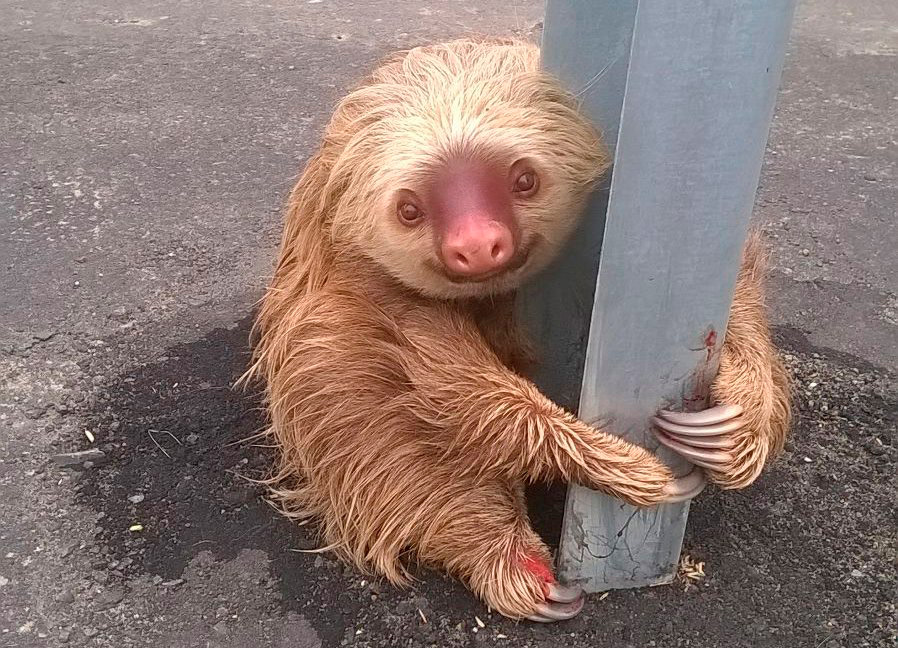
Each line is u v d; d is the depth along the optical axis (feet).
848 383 2.11
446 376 1.47
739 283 1.58
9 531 1.72
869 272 2.58
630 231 1.26
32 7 4.40
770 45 1.14
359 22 4.30
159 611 1.59
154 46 3.98
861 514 1.76
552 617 1.55
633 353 1.37
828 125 3.46
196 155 3.11
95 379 2.11
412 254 1.38
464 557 1.59
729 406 1.38
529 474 1.47
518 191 1.34
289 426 1.69
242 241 2.64
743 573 1.64
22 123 3.28
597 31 1.40
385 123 1.38
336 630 1.56
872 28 4.40
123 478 1.85
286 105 3.46
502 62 1.47
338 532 1.69
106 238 2.64
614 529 1.53
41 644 1.53
